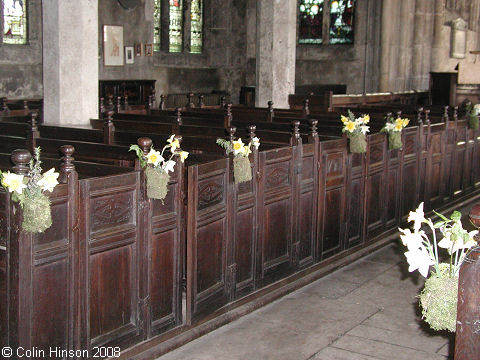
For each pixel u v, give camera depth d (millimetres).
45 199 3680
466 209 9992
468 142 10383
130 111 10328
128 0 16312
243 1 20922
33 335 3855
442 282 3279
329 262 7078
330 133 8172
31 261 3777
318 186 6754
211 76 20969
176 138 4852
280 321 5566
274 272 6199
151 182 4484
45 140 6141
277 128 8398
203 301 5219
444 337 5254
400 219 8539
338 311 5832
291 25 12852
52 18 9117
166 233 4840
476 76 17172
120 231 4395
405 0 20562
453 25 22484
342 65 21047
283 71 12898
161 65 19172
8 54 14766
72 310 4094
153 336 4801
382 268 7168
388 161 8070
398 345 5090
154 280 4770
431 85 17703
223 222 5426
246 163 5395
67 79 9242
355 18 20656
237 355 4855
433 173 9391
